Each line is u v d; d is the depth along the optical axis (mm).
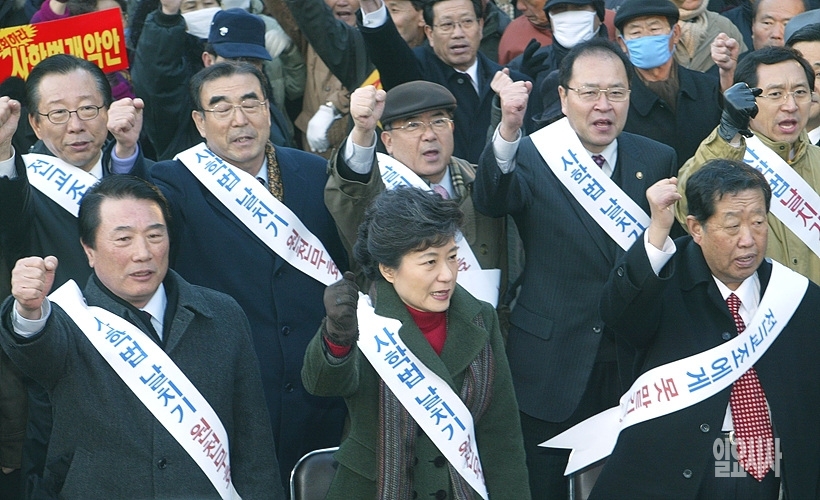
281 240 12641
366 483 10172
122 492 10148
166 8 14797
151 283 10531
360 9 15242
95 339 10336
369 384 10203
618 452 11172
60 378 10188
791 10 17359
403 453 10125
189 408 10414
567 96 12945
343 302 9289
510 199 12531
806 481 10930
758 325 11031
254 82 12867
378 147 14672
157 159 15367
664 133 14812
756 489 10891
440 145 13297
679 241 11492
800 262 13328
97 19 14617
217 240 12555
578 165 12836
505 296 13477
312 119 16750
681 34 17656
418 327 10281
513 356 12758
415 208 9938
